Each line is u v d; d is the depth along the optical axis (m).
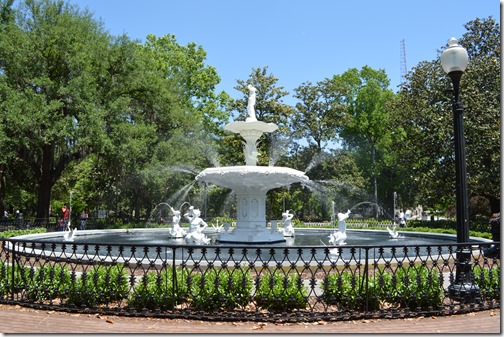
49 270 6.25
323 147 36.72
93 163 30.52
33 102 20.34
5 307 6.09
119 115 23.77
